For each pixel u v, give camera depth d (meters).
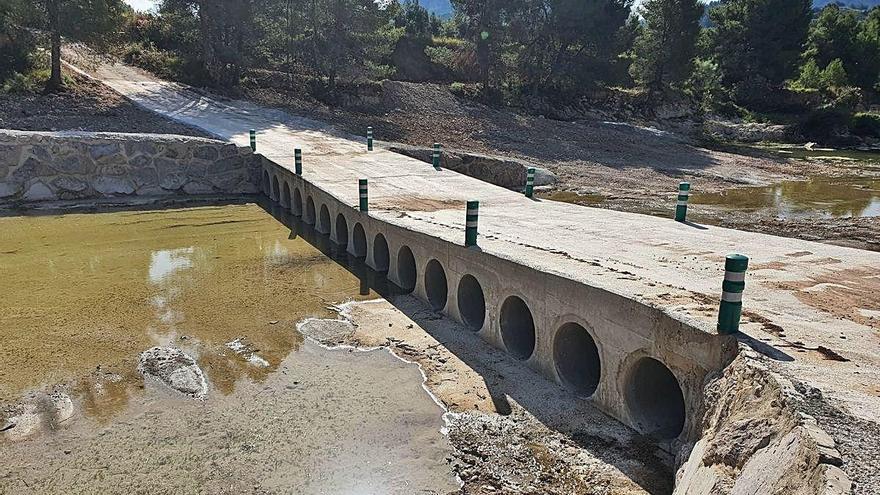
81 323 10.58
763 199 25.62
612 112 51.25
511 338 9.64
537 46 48.50
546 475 6.50
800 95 63.25
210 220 18.89
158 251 15.30
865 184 30.09
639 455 6.73
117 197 20.81
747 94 63.16
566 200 24.47
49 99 25.28
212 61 35.34
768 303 7.49
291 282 13.12
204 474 6.55
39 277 13.06
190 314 11.11
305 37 39.28
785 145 50.28
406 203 15.57
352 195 16.38
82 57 34.22
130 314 11.05
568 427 7.36
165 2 34.56
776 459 4.30
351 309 11.52
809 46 72.19
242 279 13.25
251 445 7.07
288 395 8.21
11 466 6.64
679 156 37.03
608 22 48.88
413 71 54.19
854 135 51.78
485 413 7.75
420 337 10.19
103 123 24.22
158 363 9.05
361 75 39.47
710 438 5.22
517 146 34.97
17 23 26.84
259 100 35.22
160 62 36.44
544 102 48.69
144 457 6.83
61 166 19.78
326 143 26.45
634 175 30.45
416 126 36.50
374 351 9.64
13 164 19.11
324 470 6.62
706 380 6.06
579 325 8.16
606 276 8.47
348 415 7.72
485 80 46.81
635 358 7.07
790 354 5.74
